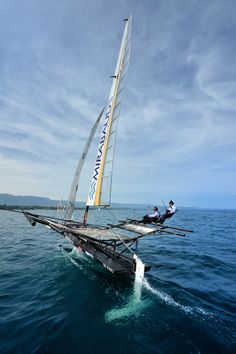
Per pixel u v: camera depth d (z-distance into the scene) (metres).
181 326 5.62
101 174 12.27
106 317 6.02
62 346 4.83
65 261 11.42
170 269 10.73
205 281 9.13
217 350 4.74
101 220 41.94
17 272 9.66
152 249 15.67
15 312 6.27
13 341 4.99
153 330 5.44
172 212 11.69
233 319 6.04
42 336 5.18
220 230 31.12
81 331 5.37
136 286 8.11
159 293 7.63
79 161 14.83
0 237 19.70
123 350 4.72
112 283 8.40
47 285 8.20
